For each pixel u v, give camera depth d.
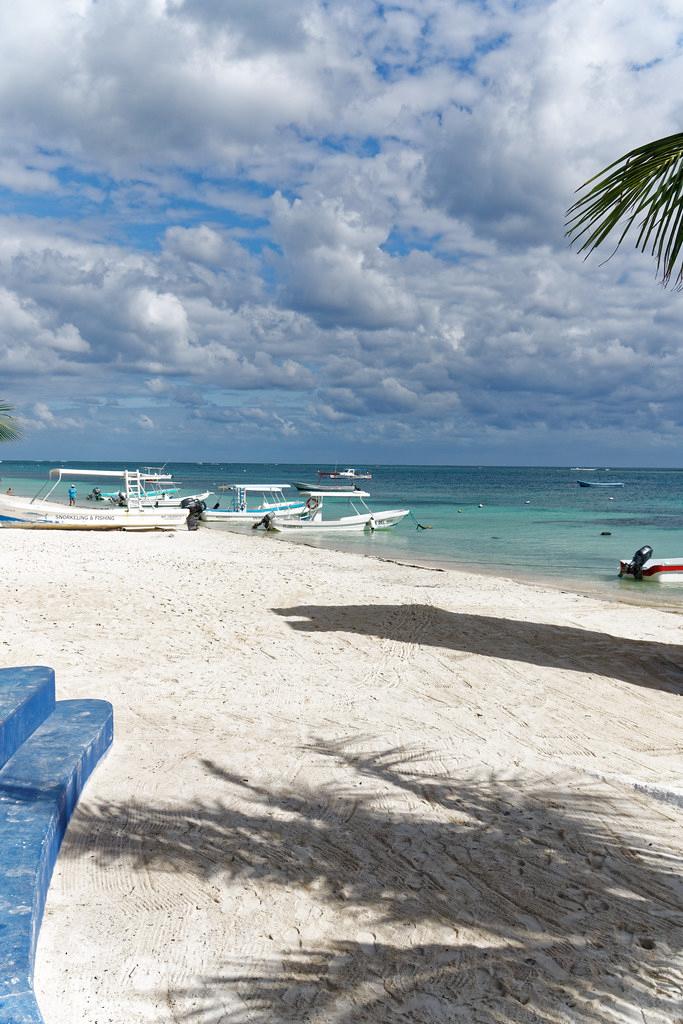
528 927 3.25
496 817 4.35
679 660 8.37
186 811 4.31
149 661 7.68
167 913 3.29
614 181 6.31
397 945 3.10
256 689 6.85
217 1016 2.64
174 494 50.06
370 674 7.45
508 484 115.94
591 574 18.55
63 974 2.85
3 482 82.38
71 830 4.00
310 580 14.08
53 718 5.03
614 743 5.73
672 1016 2.68
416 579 15.07
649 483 125.19
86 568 14.76
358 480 128.25
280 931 3.18
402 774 4.96
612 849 3.99
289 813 4.33
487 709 6.45
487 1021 2.64
